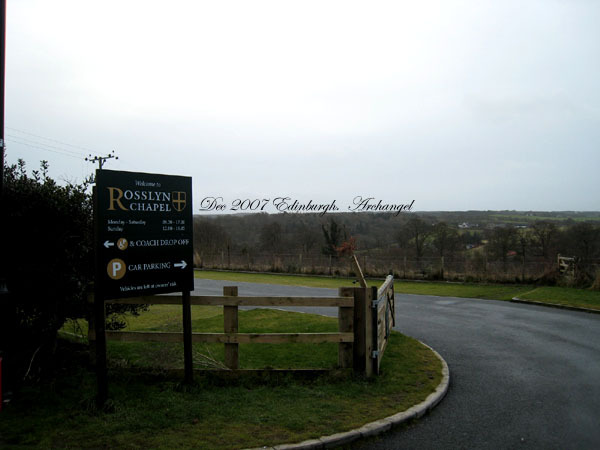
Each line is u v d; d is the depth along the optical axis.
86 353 7.27
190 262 6.23
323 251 32.44
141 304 7.28
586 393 6.50
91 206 6.75
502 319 12.89
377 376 6.77
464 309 14.78
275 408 5.44
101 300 5.32
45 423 4.87
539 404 6.05
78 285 6.40
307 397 5.86
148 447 4.37
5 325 5.92
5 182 6.28
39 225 6.25
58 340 7.83
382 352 7.78
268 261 30.06
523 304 15.95
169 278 5.99
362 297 6.80
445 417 5.57
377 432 4.97
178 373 6.47
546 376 7.38
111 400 5.36
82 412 5.16
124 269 5.55
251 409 5.39
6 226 6.12
